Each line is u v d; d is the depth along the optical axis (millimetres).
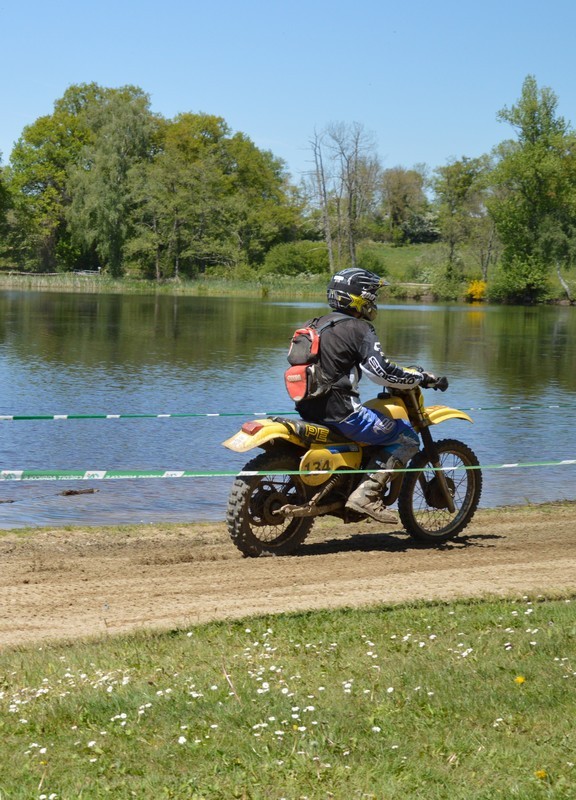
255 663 5211
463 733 4203
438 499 8562
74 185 109500
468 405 19469
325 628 5871
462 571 7527
